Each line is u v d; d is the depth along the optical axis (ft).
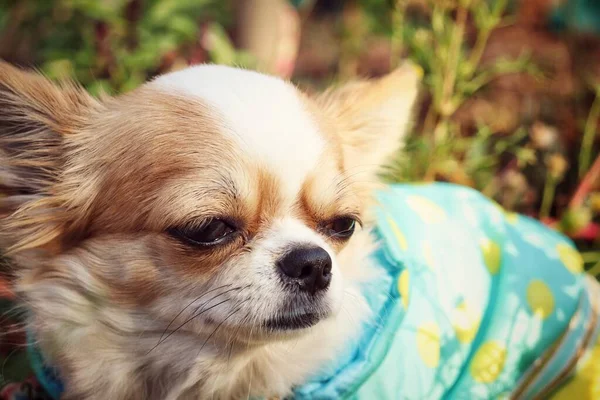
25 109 0.98
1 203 0.97
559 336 1.07
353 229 1.00
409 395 0.96
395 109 1.12
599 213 1.51
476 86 1.53
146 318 0.95
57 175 0.98
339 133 1.06
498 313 1.07
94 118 0.99
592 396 1.07
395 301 0.98
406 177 1.50
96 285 0.95
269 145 0.91
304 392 0.99
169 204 0.90
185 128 0.92
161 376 1.00
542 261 1.11
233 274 0.91
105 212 0.94
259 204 0.91
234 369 0.99
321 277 0.91
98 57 1.51
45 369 1.02
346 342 0.99
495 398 1.04
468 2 1.49
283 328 0.92
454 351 1.03
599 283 1.24
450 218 1.13
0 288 1.14
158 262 0.91
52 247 0.97
